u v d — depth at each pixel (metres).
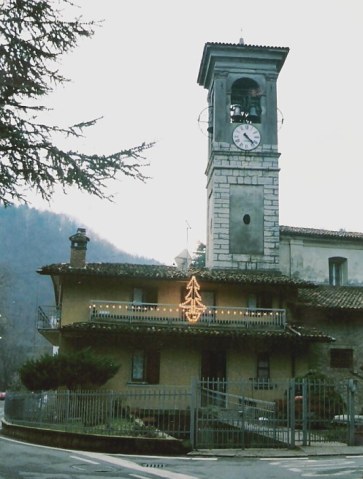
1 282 81.25
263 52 40.56
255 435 21.61
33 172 8.64
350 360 36.59
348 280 41.50
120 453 19.98
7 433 25.88
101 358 29.72
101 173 8.73
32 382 28.75
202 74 43.59
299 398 26.14
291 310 36.91
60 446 21.53
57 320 37.50
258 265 38.97
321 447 21.25
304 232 41.12
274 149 40.12
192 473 15.42
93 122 8.74
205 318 35.41
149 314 35.31
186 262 40.81
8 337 82.56
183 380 34.41
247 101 41.25
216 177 39.75
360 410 35.50
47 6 8.42
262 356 35.19
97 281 35.66
